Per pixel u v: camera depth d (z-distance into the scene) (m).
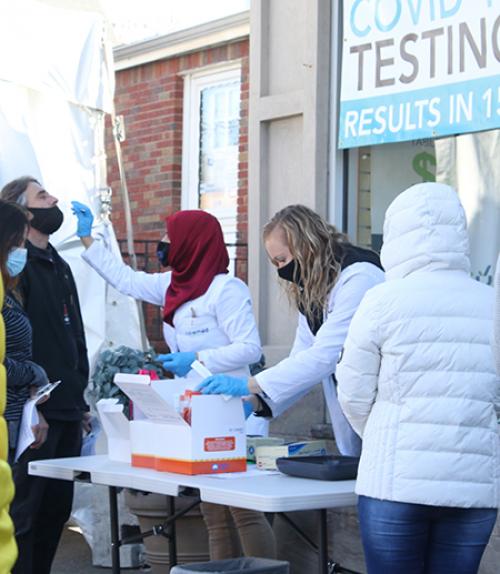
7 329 4.25
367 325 3.31
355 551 5.08
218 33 8.80
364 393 3.36
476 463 3.23
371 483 3.29
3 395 2.46
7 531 2.40
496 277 2.99
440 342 3.26
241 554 4.83
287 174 6.00
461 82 5.25
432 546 3.38
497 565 4.57
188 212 4.93
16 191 4.85
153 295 5.39
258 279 6.05
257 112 6.10
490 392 3.28
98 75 6.79
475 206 5.37
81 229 5.45
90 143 6.75
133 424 4.26
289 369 4.10
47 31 6.51
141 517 5.24
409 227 3.37
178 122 9.36
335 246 4.21
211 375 4.14
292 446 4.18
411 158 5.59
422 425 3.23
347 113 5.73
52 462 4.45
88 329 6.48
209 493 3.59
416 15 5.43
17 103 6.41
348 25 5.73
